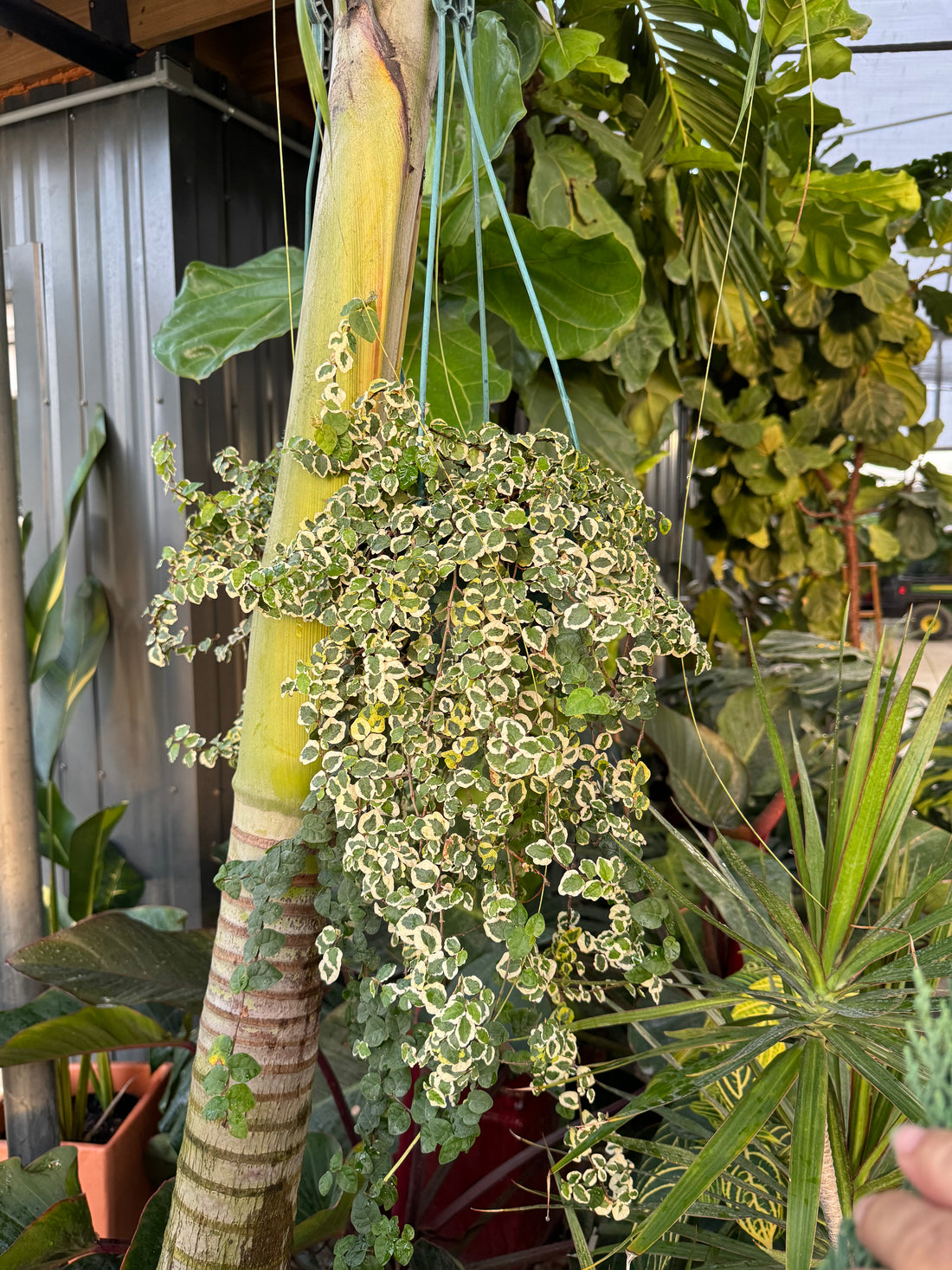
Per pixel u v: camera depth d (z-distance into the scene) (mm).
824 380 2740
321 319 701
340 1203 848
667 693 2354
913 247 2594
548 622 626
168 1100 1585
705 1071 606
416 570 612
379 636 626
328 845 701
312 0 747
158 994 1119
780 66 1355
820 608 3117
